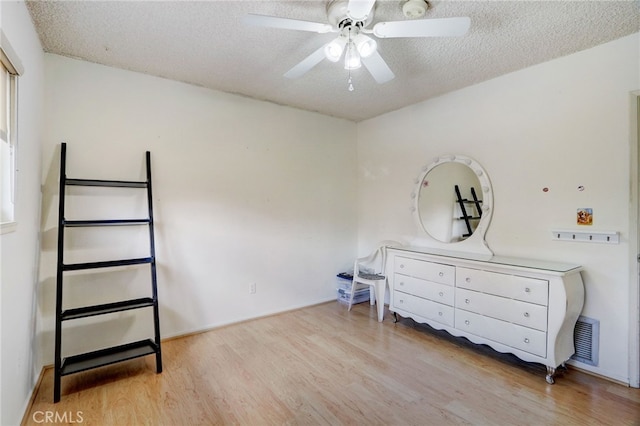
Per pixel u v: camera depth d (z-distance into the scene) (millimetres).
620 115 2225
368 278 3586
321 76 2848
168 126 2912
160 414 1896
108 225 2549
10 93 1649
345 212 4234
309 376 2312
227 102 3240
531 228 2672
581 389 2156
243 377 2297
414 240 3631
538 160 2627
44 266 2367
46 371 2350
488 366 2461
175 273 2961
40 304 2342
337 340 2932
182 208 2992
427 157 3482
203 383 2225
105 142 2619
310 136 3881
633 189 2180
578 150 2414
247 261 3395
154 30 2115
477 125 3029
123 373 2355
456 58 2498
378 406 1971
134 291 2754
